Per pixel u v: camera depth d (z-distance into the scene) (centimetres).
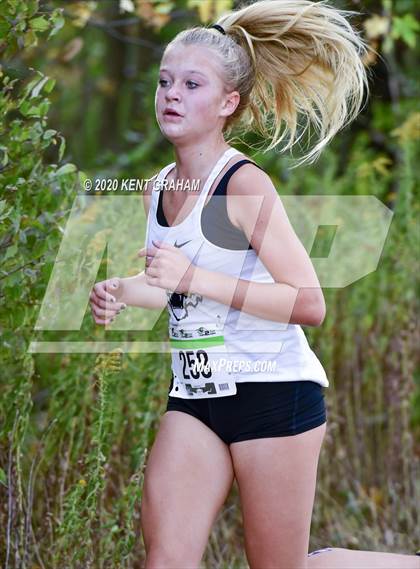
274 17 968
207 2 1628
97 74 2783
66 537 1039
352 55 1008
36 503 1165
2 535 1070
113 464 1215
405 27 1806
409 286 1497
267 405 867
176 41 907
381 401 1502
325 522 1395
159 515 863
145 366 1197
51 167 1030
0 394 1105
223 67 898
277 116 1030
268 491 871
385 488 1465
